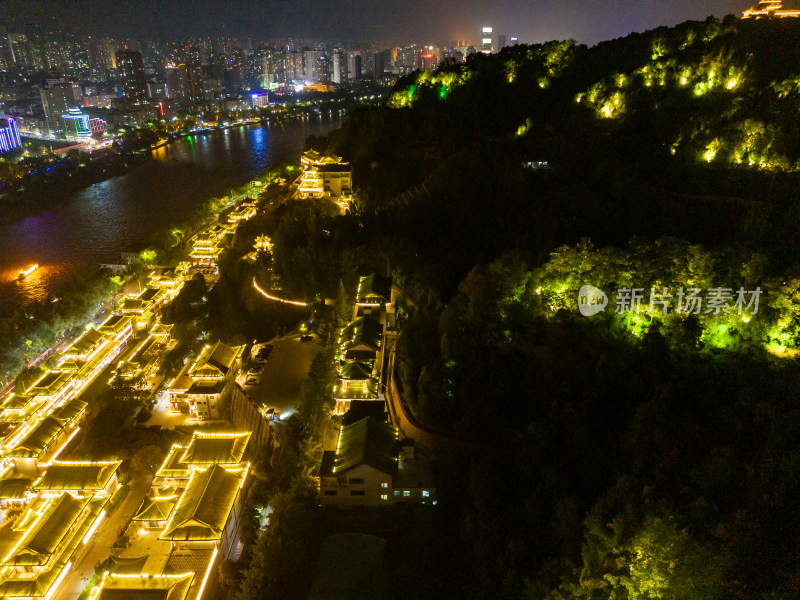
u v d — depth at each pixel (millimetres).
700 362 66125
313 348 108312
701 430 57531
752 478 47594
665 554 42000
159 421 95938
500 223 106250
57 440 91375
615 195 100438
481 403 72250
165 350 118625
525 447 64438
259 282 124500
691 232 91375
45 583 65625
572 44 157375
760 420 55812
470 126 144000
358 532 65938
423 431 74688
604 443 63000
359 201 143250
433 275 99438
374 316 100750
